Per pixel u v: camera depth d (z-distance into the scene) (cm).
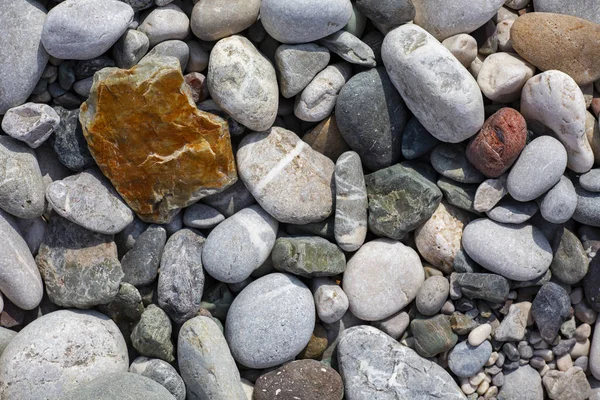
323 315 76
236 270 74
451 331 76
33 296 74
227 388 73
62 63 74
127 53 73
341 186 75
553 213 74
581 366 78
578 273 76
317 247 75
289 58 74
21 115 73
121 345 74
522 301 77
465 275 75
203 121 73
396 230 76
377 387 75
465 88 73
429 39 73
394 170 76
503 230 76
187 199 75
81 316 74
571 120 73
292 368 75
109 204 74
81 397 69
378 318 77
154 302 76
